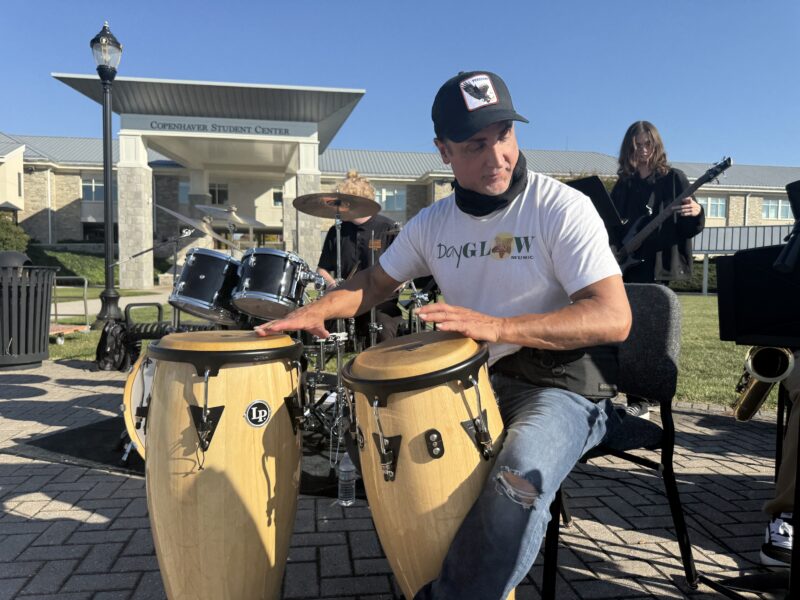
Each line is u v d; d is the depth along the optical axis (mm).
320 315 2025
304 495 2984
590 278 1660
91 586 2139
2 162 30984
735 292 1913
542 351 1819
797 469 1718
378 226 4934
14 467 3367
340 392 3404
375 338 4105
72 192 33969
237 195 31953
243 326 4016
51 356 7109
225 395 1638
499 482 1422
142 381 3111
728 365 6703
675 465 3438
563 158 40219
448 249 1968
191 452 1627
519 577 1409
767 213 37344
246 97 20172
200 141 23609
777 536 2236
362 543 2490
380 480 1510
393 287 2195
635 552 2391
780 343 1830
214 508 1630
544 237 1779
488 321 1576
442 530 1448
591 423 1721
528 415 1651
